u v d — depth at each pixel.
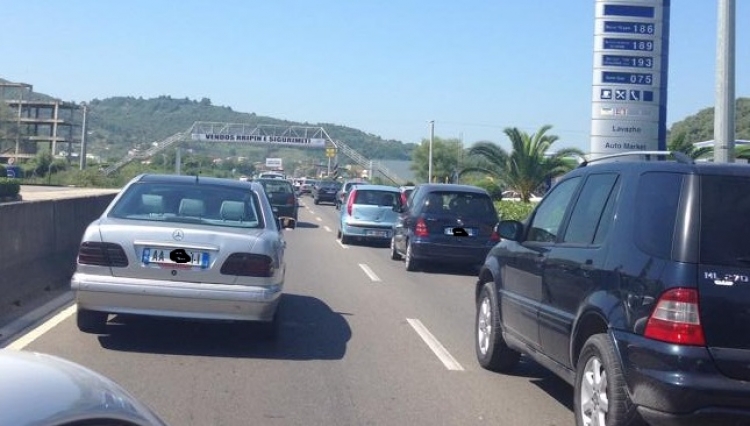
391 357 9.34
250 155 191.00
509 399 7.75
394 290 14.96
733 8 13.75
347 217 24.67
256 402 7.33
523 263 7.75
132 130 179.62
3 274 11.00
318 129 85.31
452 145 86.62
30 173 80.31
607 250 6.05
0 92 117.94
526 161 35.19
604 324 5.96
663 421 5.25
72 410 3.70
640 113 25.77
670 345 5.21
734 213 5.41
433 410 7.31
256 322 9.27
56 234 13.80
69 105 115.06
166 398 7.34
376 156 185.00
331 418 6.96
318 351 9.47
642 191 5.93
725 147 13.84
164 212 9.48
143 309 8.64
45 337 9.46
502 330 8.38
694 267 5.28
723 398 5.12
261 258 8.79
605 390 5.77
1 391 3.71
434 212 17.61
